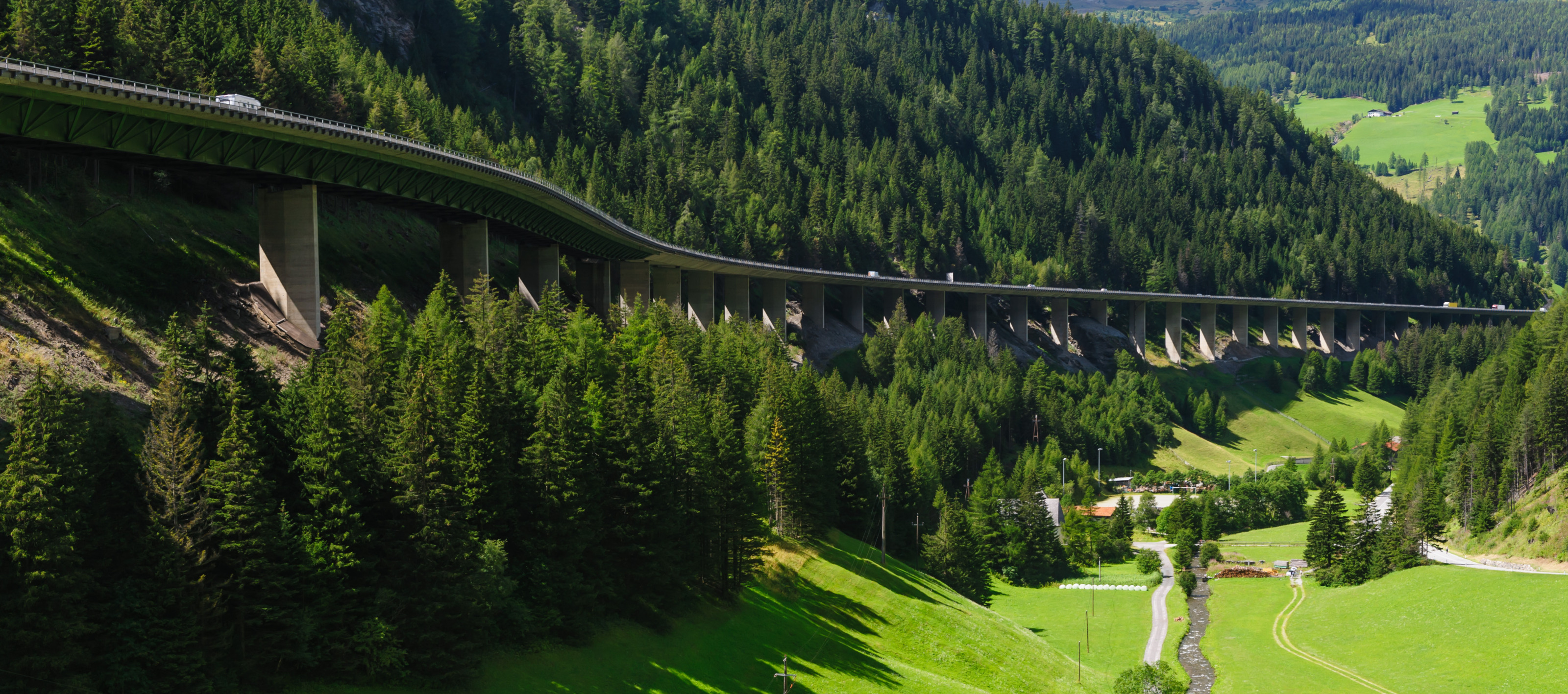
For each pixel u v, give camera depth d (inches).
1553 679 3811.5
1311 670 4328.3
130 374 3073.3
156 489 1985.7
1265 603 5408.5
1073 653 4490.7
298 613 2108.8
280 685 2105.1
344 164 4126.5
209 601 1984.5
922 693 3169.3
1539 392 6318.9
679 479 3240.7
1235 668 4372.5
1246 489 7701.8
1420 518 5836.6
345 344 2997.0
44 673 1791.3
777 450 4126.5
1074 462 7854.3
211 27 5561.0
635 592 3026.6
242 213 4350.4
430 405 2529.5
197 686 1937.7
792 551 3991.1
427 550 2336.4
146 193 3912.4
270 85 5369.1
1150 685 3809.1
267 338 3754.9
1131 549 6707.7
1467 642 4279.0
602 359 3750.0
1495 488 6264.8
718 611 3265.3
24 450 1820.9
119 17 4852.4
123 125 3378.4
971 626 3988.7
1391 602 4916.3
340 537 2218.3
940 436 6904.5
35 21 4323.3
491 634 2498.8
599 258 6752.0
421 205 4771.2
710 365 4623.5
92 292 3255.4
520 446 2878.9
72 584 1820.9
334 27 7677.2
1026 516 5925.2
